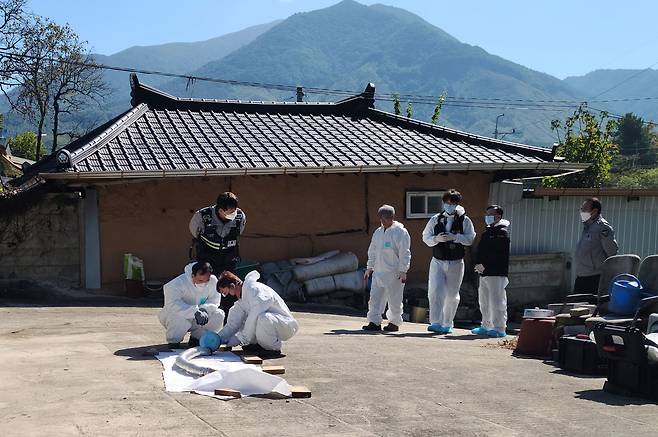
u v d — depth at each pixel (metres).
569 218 18.72
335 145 17.34
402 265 11.21
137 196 15.32
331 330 11.34
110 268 15.18
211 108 18.77
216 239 8.95
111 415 5.38
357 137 18.25
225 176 15.34
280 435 5.03
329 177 16.92
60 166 14.24
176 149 15.72
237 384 6.27
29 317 11.56
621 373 6.76
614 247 10.81
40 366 7.16
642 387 6.59
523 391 6.83
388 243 11.23
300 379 6.96
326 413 5.69
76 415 5.34
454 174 17.91
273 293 8.13
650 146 75.19
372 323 11.40
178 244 15.62
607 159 32.03
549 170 17.89
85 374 6.81
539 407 6.17
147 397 5.97
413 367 7.90
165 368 7.09
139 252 15.35
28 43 28.23
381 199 17.36
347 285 16.30
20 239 14.74
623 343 6.67
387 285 11.32
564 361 8.09
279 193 16.52
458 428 5.38
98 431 4.96
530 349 9.21
